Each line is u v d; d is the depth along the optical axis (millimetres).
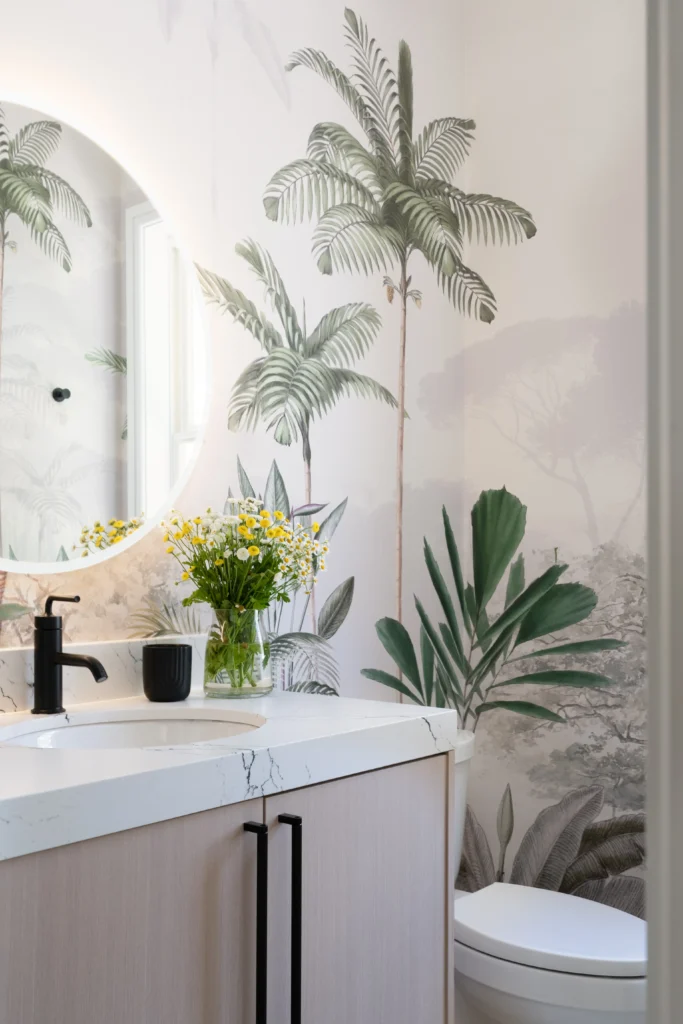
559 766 2223
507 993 1653
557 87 2326
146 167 1677
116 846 934
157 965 974
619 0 2219
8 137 1458
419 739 1347
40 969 861
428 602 2307
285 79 1967
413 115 2316
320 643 1998
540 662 2268
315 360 2012
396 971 1296
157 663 1490
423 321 2324
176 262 1715
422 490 2301
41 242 1500
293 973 1089
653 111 335
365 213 2158
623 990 1559
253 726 1352
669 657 320
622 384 2178
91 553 1546
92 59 1598
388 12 2250
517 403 2361
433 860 1382
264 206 1906
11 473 1441
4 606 1427
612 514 2180
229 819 1059
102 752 1060
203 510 1751
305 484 1974
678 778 315
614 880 2113
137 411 1630
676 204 324
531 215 2359
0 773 942
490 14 2455
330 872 1190
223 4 1838
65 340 1527
